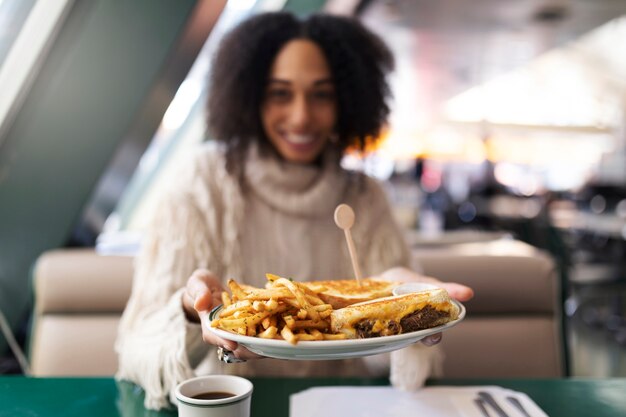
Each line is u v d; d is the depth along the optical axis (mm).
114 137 1978
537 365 1735
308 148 1387
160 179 2859
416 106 9797
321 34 1363
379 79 1522
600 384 1063
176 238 1254
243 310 669
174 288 1182
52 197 2010
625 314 4270
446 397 972
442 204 7207
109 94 1909
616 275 3756
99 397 985
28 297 2092
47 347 1675
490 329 1749
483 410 904
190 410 679
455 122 8047
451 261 1781
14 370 1997
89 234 2232
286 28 1370
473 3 4102
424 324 678
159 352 921
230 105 1394
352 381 1085
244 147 1422
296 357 639
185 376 905
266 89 1365
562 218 5078
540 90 7699
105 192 2152
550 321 1792
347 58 1366
